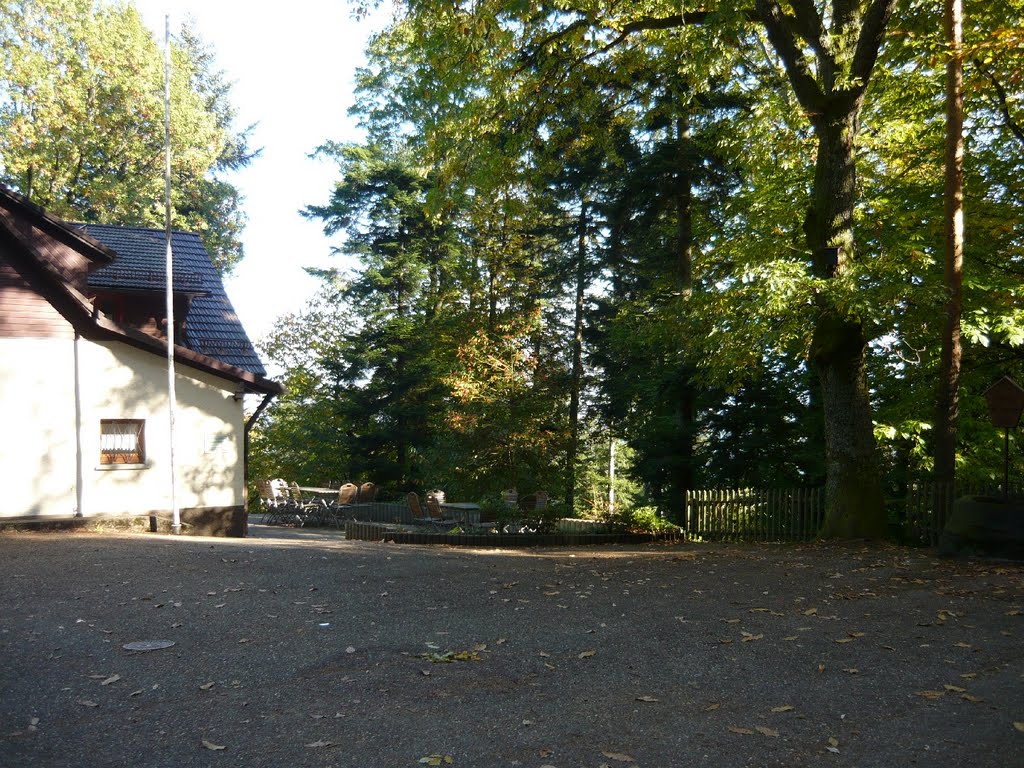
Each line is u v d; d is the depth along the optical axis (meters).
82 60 35.59
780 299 14.23
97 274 22.69
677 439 25.62
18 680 6.48
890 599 9.71
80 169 37.28
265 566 12.09
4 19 33.59
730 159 22.67
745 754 5.21
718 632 8.22
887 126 18.56
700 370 22.38
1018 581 10.59
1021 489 19.09
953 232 15.20
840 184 15.62
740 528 20.94
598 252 31.31
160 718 5.74
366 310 37.62
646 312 28.53
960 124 15.06
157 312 23.56
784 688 6.49
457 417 29.47
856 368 16.12
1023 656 7.30
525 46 18.08
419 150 19.80
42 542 14.73
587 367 35.28
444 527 22.91
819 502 19.66
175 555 13.10
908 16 17.11
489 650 7.54
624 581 11.21
